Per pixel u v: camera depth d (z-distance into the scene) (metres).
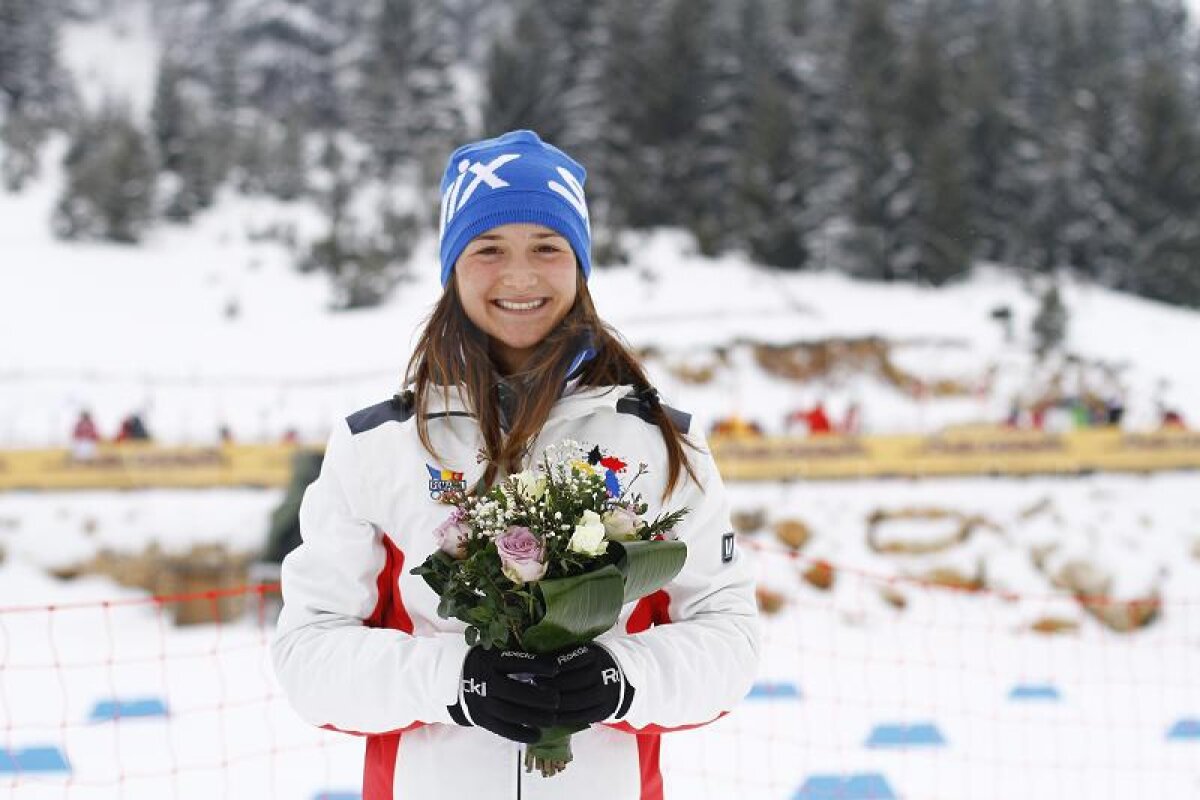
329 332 26.56
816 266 35.16
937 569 13.05
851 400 23.17
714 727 7.17
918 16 44.78
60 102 55.41
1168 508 14.59
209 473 14.70
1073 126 37.94
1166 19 53.94
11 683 8.12
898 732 7.18
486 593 1.70
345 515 2.01
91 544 12.82
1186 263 35.19
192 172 39.09
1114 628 11.63
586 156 38.50
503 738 1.90
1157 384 24.19
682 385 23.23
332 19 58.72
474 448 1.98
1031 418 19.67
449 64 46.62
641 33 38.88
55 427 19.05
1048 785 6.30
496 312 2.06
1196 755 6.93
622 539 1.77
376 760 2.02
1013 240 36.59
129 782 5.85
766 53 40.78
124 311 27.59
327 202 39.31
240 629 10.59
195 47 61.09
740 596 2.09
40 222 35.91
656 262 33.03
